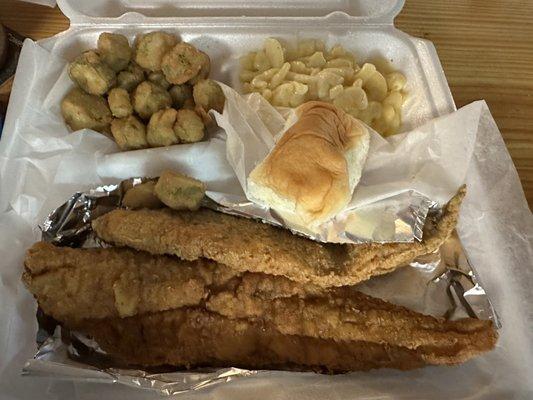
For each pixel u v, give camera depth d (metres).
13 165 0.21
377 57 0.25
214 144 0.22
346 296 0.19
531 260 0.21
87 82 0.21
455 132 0.22
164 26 0.24
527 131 0.25
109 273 0.18
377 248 0.20
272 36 0.24
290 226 0.19
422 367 0.19
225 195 0.20
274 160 0.18
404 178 0.21
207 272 0.19
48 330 0.18
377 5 0.25
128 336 0.18
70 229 0.20
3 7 0.25
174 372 0.18
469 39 0.27
